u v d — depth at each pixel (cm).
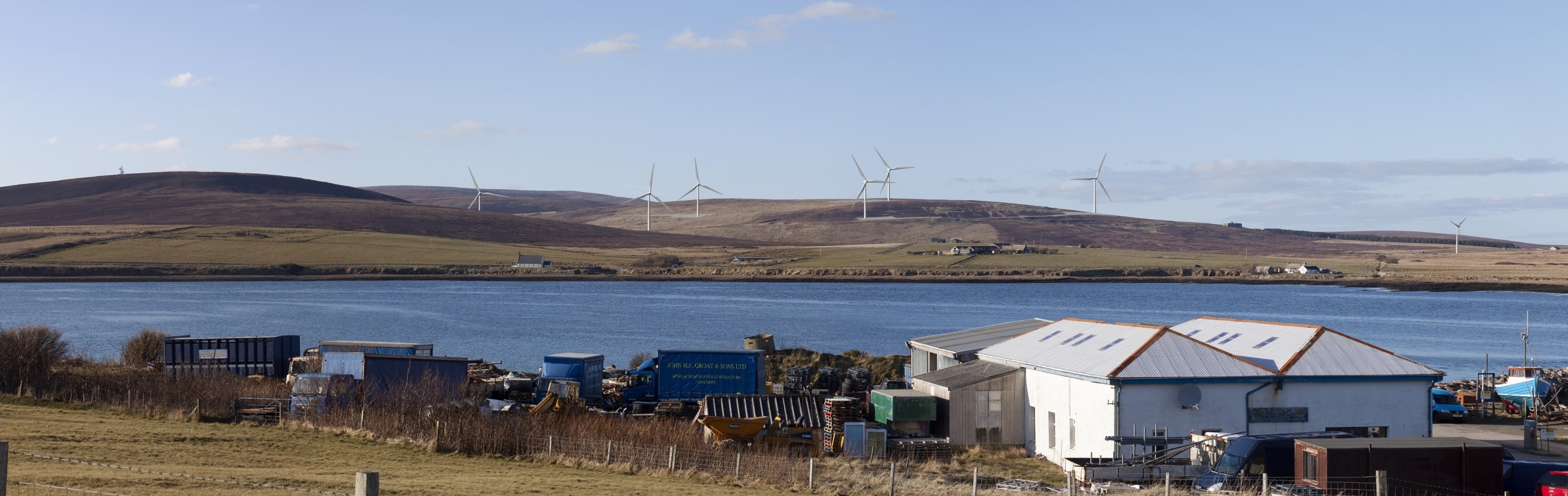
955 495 3180
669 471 3481
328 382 4578
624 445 3766
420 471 3281
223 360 6419
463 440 3812
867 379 6300
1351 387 4150
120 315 15788
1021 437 4675
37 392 4991
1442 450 2745
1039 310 18812
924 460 4253
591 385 5625
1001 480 3641
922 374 5275
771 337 7662
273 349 6456
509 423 3966
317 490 2661
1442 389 6369
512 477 3180
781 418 4491
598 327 13700
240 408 4538
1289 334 4581
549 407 4691
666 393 5684
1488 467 2731
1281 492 2825
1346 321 16925
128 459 3186
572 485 3041
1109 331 4747
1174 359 4119
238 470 3098
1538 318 17938
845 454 4231
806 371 6494
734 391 5675
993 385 4666
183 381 5022
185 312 16488
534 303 19750
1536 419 5234
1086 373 4144
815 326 14325
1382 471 2597
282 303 19188
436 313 16675
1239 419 4072
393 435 4009
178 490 2536
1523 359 10975
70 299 19912
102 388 5059
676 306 19188
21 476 2527
